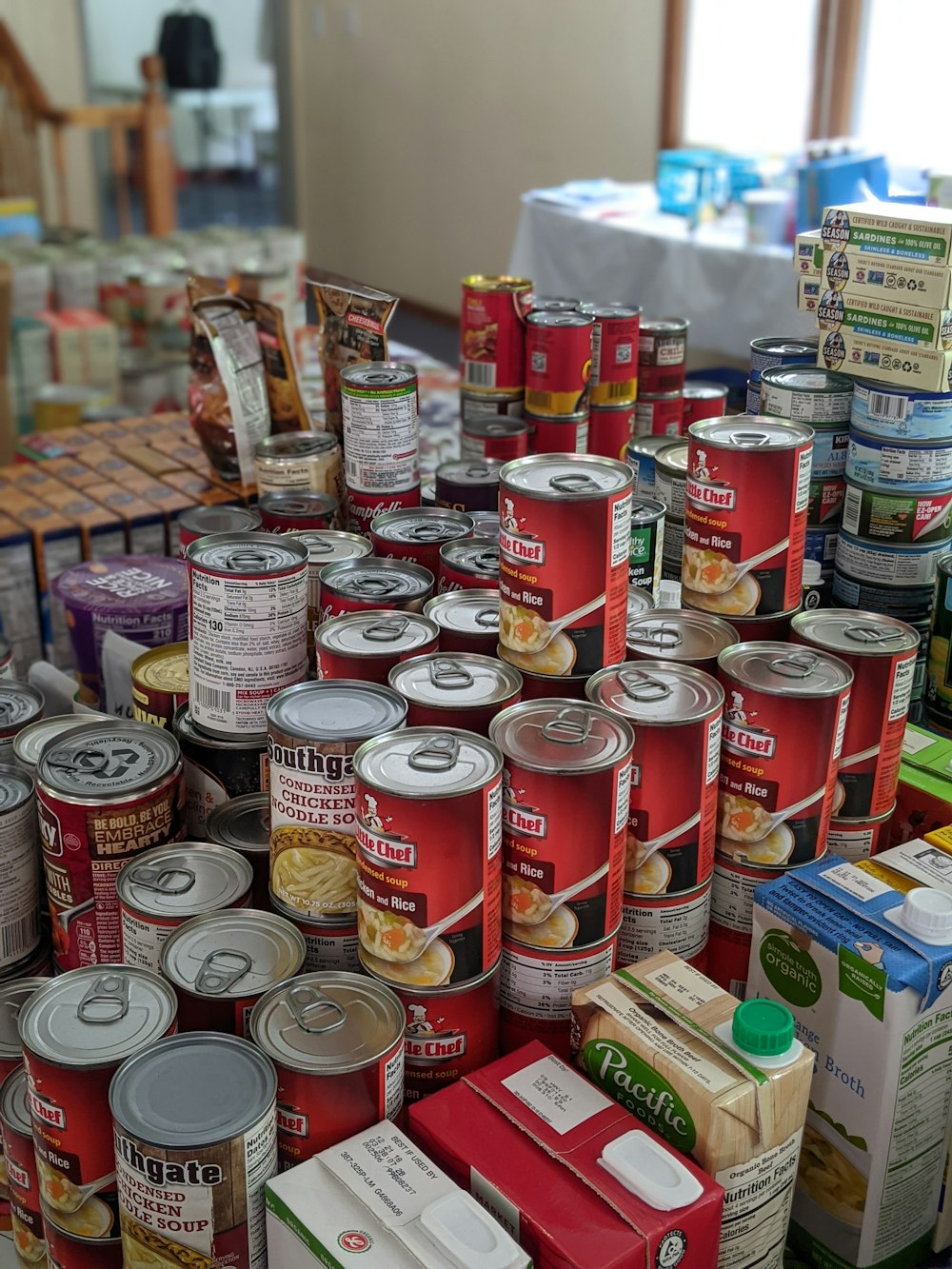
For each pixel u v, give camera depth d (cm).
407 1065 116
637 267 446
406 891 110
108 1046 105
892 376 159
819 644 134
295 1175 101
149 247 456
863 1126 115
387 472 179
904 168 382
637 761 120
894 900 120
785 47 545
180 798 137
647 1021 111
